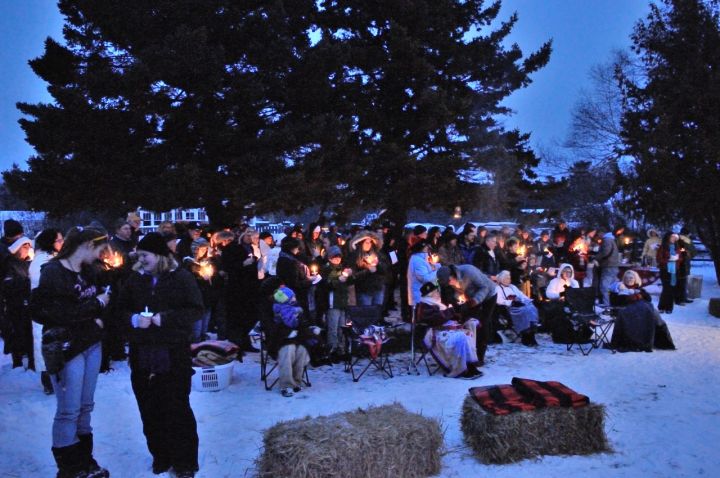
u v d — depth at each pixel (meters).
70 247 4.48
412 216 41.78
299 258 9.73
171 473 4.71
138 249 4.63
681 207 16.42
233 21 15.22
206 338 9.41
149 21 14.87
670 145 16.45
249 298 9.21
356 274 9.16
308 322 7.31
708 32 16.47
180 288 4.62
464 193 19.12
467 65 18.80
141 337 4.54
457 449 5.14
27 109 14.99
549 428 4.90
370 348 7.62
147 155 15.55
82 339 4.46
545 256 13.48
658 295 15.85
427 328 8.06
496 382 7.44
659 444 5.20
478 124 19.84
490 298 8.35
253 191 14.35
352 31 18.61
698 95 16.03
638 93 19.02
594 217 27.95
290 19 17.00
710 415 6.02
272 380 7.59
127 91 13.83
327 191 17.06
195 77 14.23
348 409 6.34
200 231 10.20
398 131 18.59
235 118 15.53
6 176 15.02
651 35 17.81
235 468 4.82
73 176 14.46
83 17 16.03
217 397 6.82
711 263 25.53
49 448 5.34
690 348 9.41
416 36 18.08
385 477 4.36
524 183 21.70
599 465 4.75
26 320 7.91
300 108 16.22
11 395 6.88
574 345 9.80
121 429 5.75
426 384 7.35
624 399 6.62
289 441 4.25
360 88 17.81
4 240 8.74
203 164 15.71
